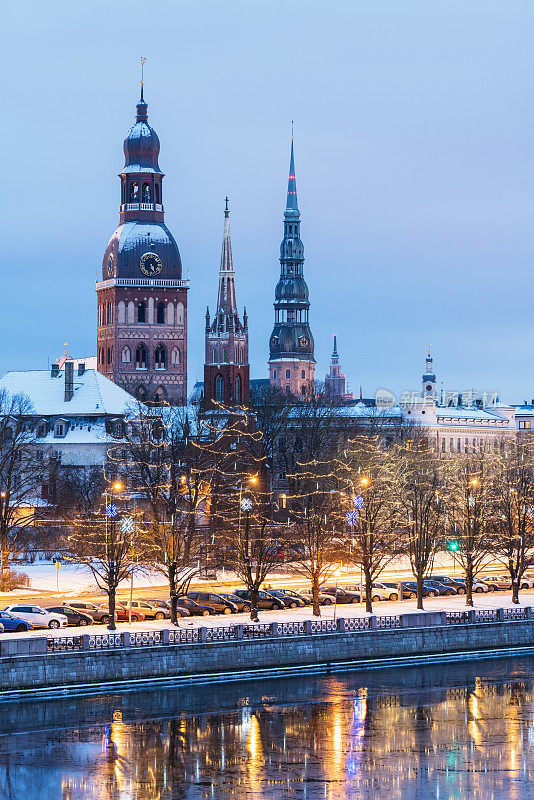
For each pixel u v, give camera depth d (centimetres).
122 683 15238
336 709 15112
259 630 16388
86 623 16638
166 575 17425
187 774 12962
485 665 17525
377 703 15412
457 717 14962
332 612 18288
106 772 12962
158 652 15538
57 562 19650
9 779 12756
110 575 16288
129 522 16362
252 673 16062
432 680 16575
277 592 19162
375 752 13725
